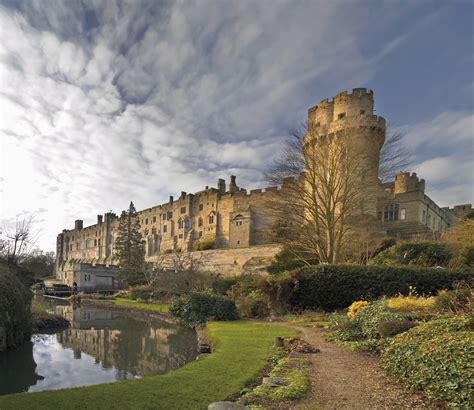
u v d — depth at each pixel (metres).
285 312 17.67
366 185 23.89
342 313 15.94
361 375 6.80
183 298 19.22
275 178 24.83
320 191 24.28
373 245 26.11
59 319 19.22
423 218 37.28
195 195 64.56
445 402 4.88
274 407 5.20
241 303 18.61
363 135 27.64
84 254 92.50
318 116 36.38
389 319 9.41
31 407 5.24
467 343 5.39
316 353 8.74
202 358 8.62
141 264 45.53
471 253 19.27
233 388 6.18
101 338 15.70
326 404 5.33
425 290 16.42
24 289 14.40
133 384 6.35
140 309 26.22
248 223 50.44
